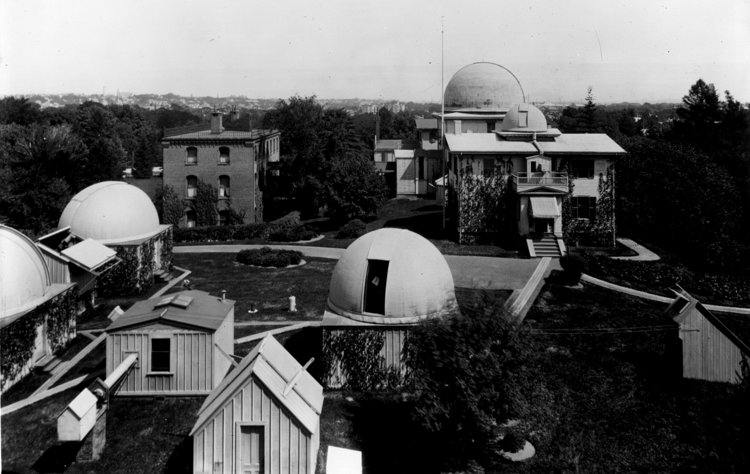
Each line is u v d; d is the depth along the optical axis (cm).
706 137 6469
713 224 4600
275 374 1748
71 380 2423
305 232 5403
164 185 6059
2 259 2395
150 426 2075
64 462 1858
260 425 1641
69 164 6003
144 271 3750
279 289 3756
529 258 4322
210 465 1647
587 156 4666
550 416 2208
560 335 2889
